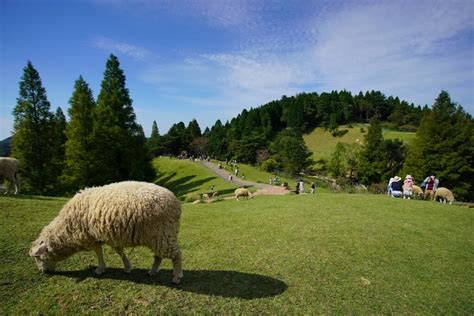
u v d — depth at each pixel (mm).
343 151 64938
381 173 51375
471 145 32719
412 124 105500
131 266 6535
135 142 31562
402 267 8211
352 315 5613
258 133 88938
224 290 5922
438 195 20453
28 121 27672
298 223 11953
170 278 6188
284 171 70625
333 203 16625
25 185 27000
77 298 5172
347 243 9625
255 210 15133
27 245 7387
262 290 6129
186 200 28719
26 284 5555
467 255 9641
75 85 28562
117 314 4824
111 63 32219
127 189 5660
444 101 36438
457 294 7059
